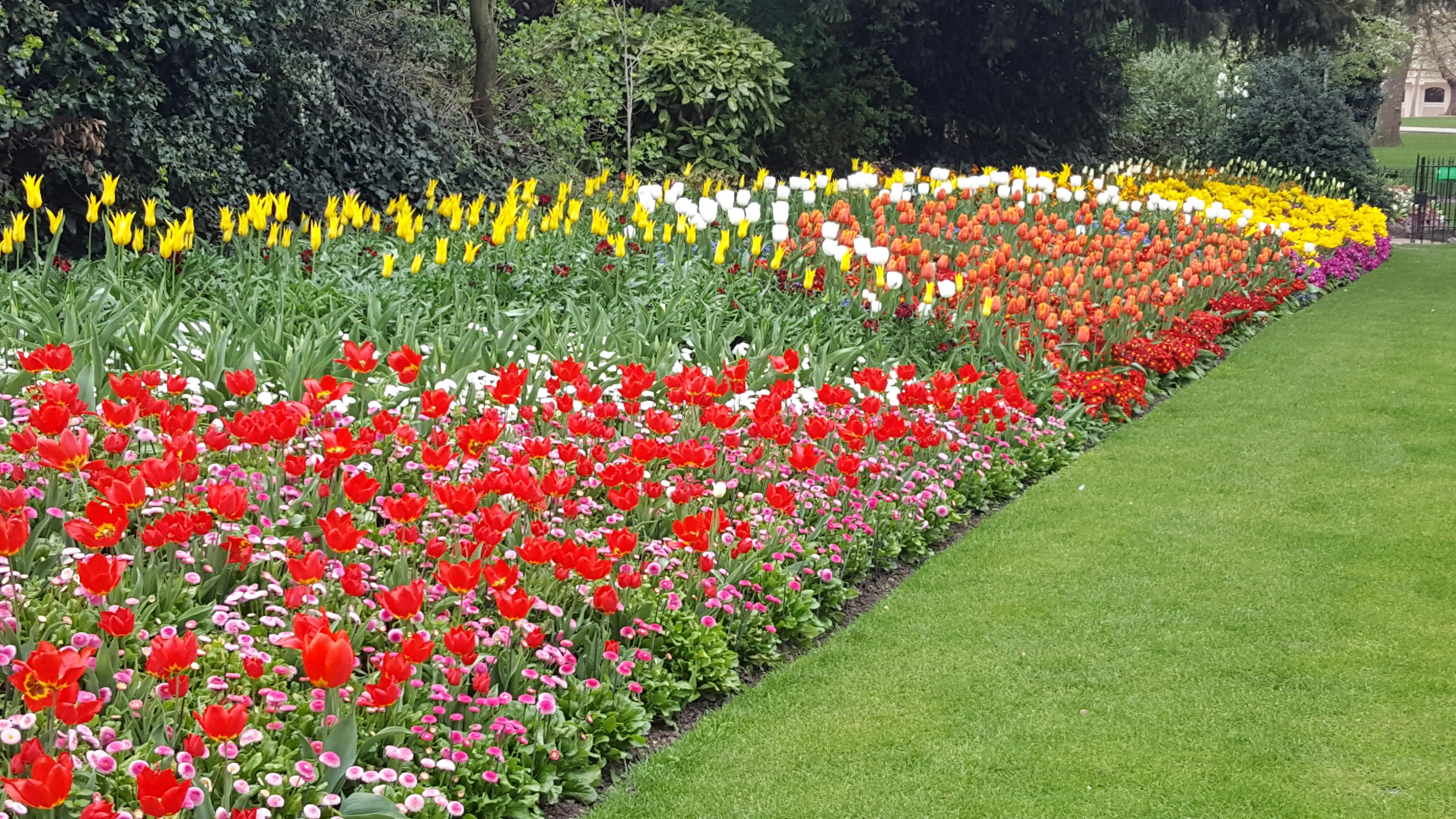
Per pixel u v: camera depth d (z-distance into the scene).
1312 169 25.47
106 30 9.96
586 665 4.09
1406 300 14.60
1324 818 3.63
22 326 6.16
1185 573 5.77
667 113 18.02
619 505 4.54
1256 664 4.74
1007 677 4.65
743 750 4.07
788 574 5.05
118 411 4.18
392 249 9.43
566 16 17.84
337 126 12.40
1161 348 9.80
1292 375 10.32
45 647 2.68
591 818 3.64
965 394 7.18
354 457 5.22
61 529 4.29
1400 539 6.20
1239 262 13.38
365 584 4.08
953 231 11.84
